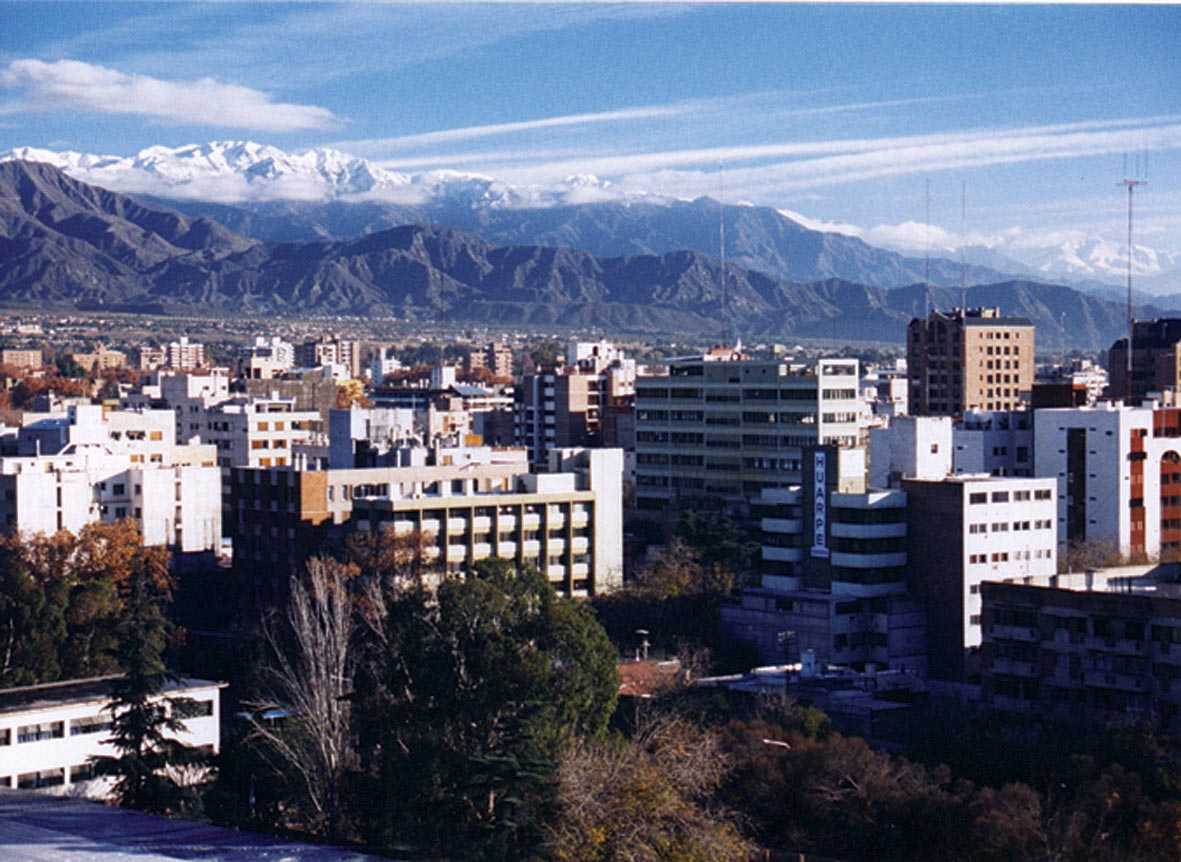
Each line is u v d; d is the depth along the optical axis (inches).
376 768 4559.5
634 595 7716.5
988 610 6136.8
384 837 4146.2
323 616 5753.0
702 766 3865.7
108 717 5241.1
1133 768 4744.1
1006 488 7455.7
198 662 7524.6
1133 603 5689.0
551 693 4416.8
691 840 3629.4
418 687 4475.9
